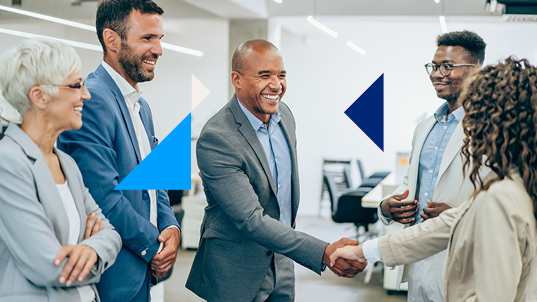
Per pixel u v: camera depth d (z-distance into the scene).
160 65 9.09
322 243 1.79
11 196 1.24
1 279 1.29
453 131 1.91
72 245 1.31
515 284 1.13
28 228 1.24
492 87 1.22
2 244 1.29
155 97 9.13
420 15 6.06
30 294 1.28
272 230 1.78
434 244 1.51
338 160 8.69
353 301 4.20
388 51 8.37
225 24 8.49
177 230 1.93
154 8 1.79
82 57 9.07
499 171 1.19
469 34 1.91
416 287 1.96
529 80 1.19
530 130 1.18
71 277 1.28
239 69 1.84
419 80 8.27
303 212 8.96
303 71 8.76
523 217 1.13
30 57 1.30
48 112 1.34
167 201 2.03
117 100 1.74
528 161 1.18
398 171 5.32
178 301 4.00
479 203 1.19
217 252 1.93
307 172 8.88
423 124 2.06
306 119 8.81
